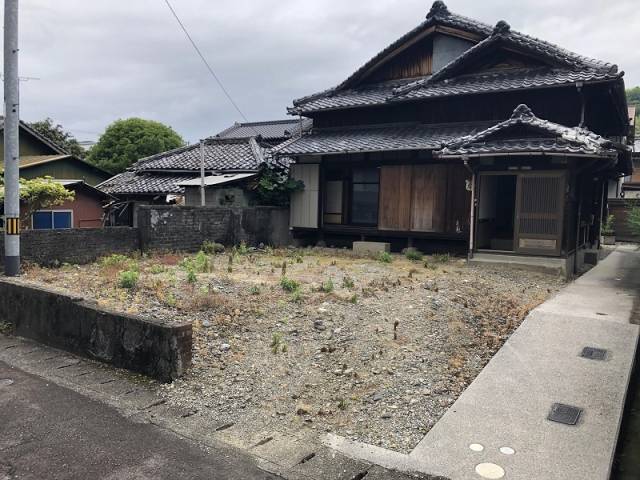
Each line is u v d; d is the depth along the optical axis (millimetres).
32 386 5055
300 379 5133
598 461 3686
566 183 10883
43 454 3742
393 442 4035
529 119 10766
